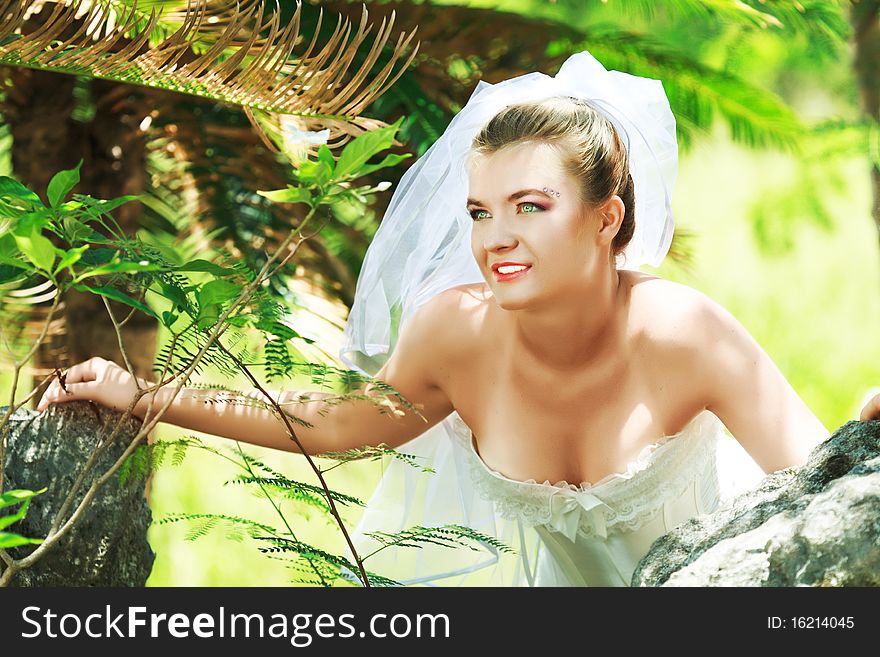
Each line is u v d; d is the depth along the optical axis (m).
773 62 8.05
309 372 2.47
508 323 2.89
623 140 2.82
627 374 2.83
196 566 8.73
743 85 5.33
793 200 8.08
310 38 4.54
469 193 2.69
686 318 2.80
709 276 11.43
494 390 2.94
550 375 2.84
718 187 11.40
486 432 2.99
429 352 2.97
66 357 4.57
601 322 2.78
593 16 6.81
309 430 2.97
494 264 2.64
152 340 4.77
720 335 2.80
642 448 2.84
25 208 2.15
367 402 2.98
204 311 2.25
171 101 4.57
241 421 2.93
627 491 2.85
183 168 4.83
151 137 4.66
